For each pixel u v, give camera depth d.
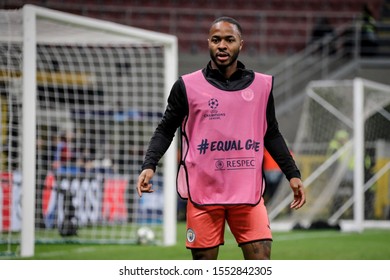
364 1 74.44
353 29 68.44
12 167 34.66
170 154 34.88
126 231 41.12
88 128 41.22
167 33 70.88
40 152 39.78
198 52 70.25
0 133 32.59
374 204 49.41
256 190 13.55
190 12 70.50
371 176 47.78
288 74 66.06
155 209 45.59
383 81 64.81
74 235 37.94
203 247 13.70
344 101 45.12
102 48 50.56
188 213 13.82
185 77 13.72
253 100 13.55
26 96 28.03
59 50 45.00
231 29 13.44
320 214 47.09
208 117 13.48
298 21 73.44
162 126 13.88
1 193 33.69
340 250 31.48
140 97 54.53
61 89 47.78
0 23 29.47
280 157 13.95
